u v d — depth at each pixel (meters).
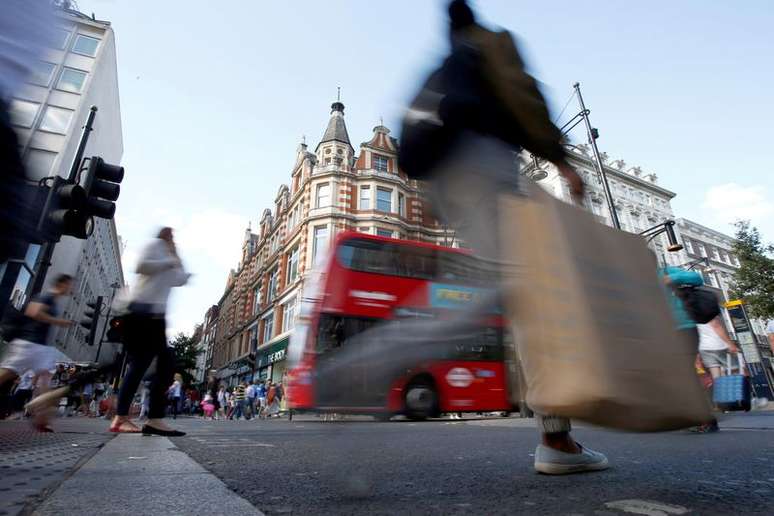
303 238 25.17
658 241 33.09
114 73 26.89
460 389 9.20
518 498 1.36
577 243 1.31
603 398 1.08
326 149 27.33
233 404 22.45
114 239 44.12
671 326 1.30
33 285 5.45
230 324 45.97
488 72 1.58
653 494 1.41
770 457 2.28
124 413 4.02
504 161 1.50
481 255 1.42
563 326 1.18
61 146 19.92
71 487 1.37
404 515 1.15
